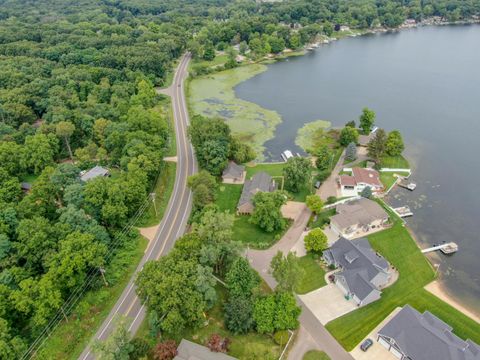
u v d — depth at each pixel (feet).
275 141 497.05
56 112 458.09
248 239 322.34
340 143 474.08
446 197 384.27
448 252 313.94
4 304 228.02
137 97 546.67
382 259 286.25
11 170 383.65
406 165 433.48
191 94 648.38
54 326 239.71
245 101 621.31
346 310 257.96
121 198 311.47
